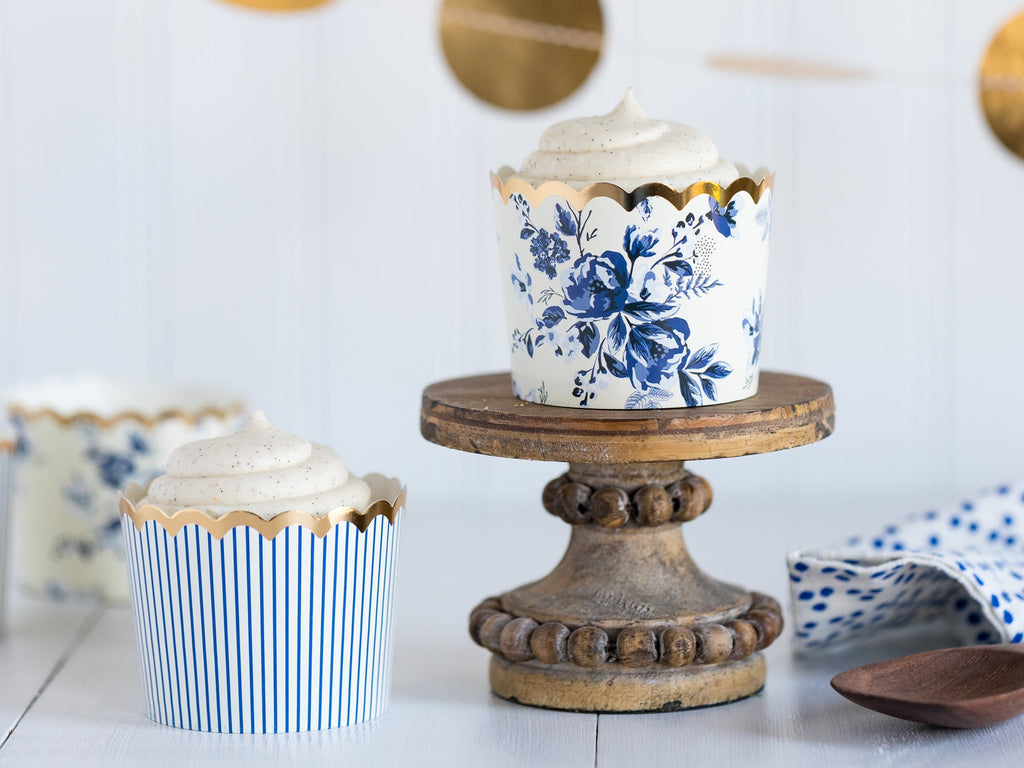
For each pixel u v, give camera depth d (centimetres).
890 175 161
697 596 92
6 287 161
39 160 160
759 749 82
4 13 157
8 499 112
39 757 81
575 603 90
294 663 83
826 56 159
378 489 93
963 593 101
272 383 163
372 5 158
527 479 165
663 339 83
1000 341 163
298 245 162
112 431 122
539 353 86
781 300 162
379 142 160
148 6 158
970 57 159
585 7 155
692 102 159
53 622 117
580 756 81
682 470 94
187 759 80
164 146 160
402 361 164
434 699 92
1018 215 161
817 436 86
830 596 95
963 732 85
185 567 81
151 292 162
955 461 164
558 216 83
